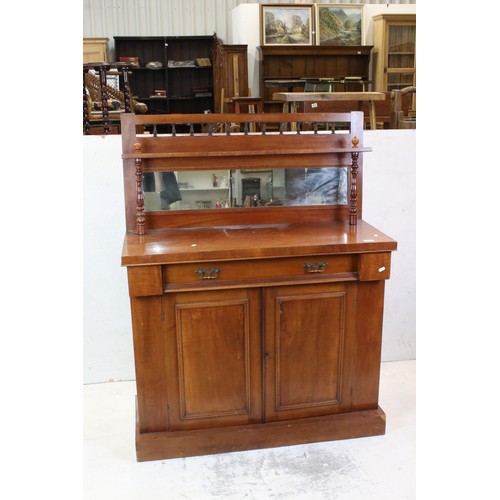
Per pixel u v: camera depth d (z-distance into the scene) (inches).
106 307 114.9
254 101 211.8
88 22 303.1
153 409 91.6
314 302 91.7
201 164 98.0
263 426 94.2
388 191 118.5
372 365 96.7
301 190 102.5
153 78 309.6
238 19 290.4
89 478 87.7
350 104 166.6
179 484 86.2
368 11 296.5
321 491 84.2
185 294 87.7
